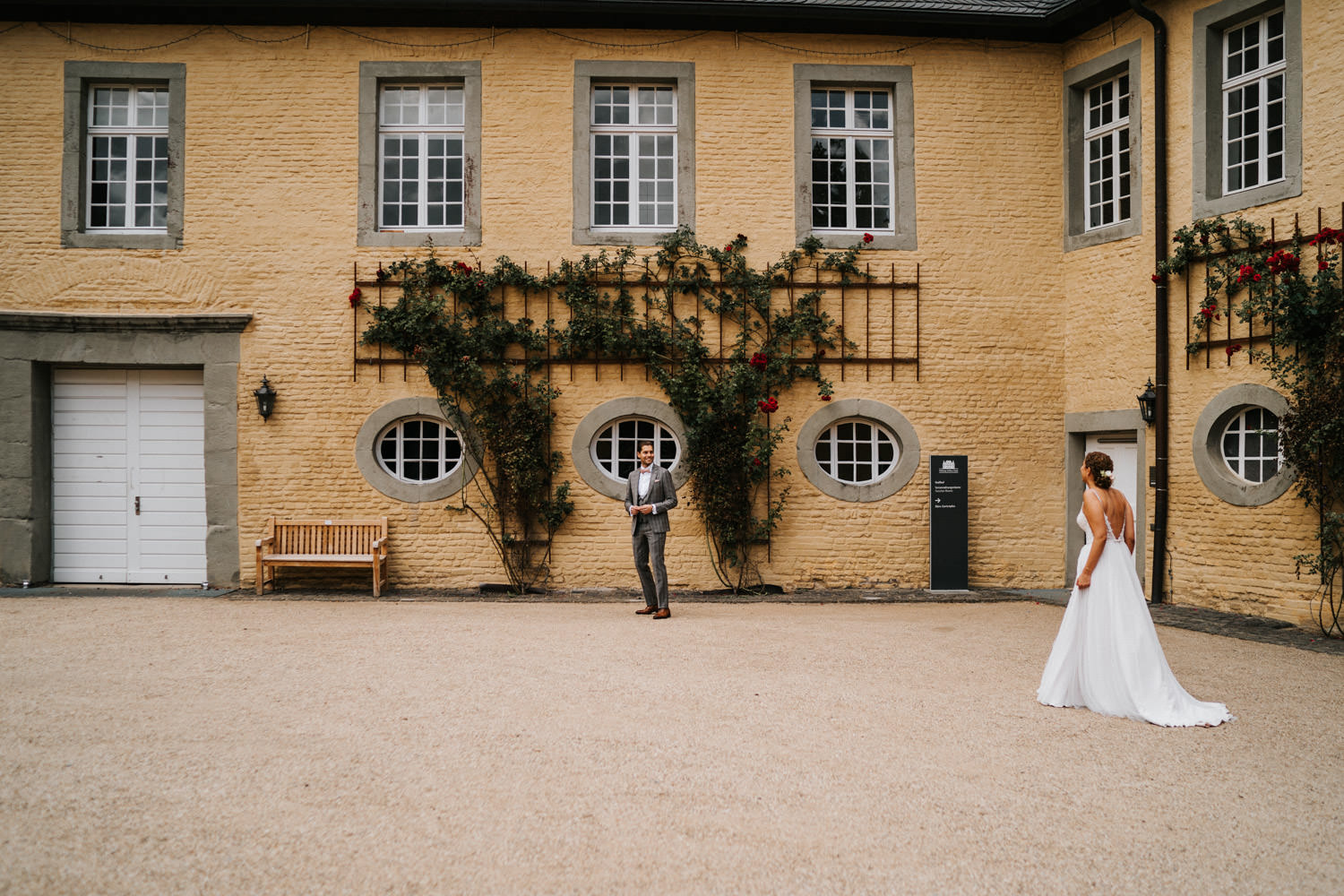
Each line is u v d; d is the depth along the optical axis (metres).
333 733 4.63
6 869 3.08
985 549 10.63
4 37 10.16
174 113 10.26
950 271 10.65
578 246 10.41
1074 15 10.32
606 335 10.26
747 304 10.49
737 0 10.20
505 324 10.27
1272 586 8.64
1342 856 3.34
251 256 10.25
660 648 6.94
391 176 10.62
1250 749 4.56
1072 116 10.73
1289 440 8.28
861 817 3.64
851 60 10.66
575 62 10.49
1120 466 10.38
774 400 10.10
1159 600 9.61
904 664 6.47
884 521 10.55
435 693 5.45
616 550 10.37
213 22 10.27
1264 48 9.05
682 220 10.52
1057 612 9.05
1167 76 9.69
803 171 10.59
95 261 10.17
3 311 9.98
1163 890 3.07
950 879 3.12
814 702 5.34
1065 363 10.72
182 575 10.39
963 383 10.63
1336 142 8.31
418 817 3.58
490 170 10.43
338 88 10.36
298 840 3.35
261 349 10.22
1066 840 3.45
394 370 10.29
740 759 4.31
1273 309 8.52
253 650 6.65
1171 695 5.08
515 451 10.10
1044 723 4.98
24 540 10.07
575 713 5.04
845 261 10.52
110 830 3.42
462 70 10.42
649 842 3.38
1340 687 5.90
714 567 10.40
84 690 5.41
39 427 10.20
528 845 3.34
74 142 10.20
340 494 10.23
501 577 10.29
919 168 10.67
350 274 10.29
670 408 10.45
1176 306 9.56
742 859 3.25
